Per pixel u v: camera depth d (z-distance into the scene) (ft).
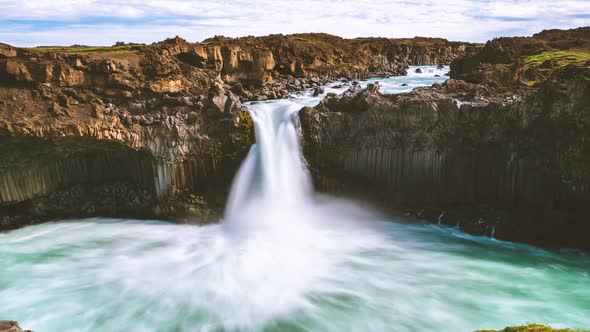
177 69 118.01
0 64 102.58
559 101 92.17
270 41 184.55
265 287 79.00
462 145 104.58
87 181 112.27
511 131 99.25
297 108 121.80
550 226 96.22
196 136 110.63
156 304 73.77
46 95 102.73
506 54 172.04
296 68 179.73
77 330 67.26
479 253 92.89
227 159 112.47
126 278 82.33
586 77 89.40
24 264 88.22
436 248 95.35
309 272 84.43
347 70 203.92
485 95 110.42
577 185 92.63
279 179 111.24
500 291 77.36
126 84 109.70
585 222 93.81
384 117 108.37
